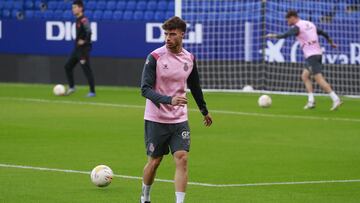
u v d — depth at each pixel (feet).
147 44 227.40
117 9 246.68
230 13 223.92
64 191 94.32
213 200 90.48
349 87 218.79
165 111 81.46
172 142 82.12
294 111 179.63
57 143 132.05
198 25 226.99
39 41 239.50
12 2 259.80
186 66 82.48
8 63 243.19
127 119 163.43
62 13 250.98
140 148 127.54
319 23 221.25
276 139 138.92
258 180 102.78
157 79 82.23
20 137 138.00
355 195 93.71
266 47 220.64
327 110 182.29
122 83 231.30
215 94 217.97
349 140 138.41
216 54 225.56
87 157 118.73
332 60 219.00
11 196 91.25
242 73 223.10
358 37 219.41
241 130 149.59
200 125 156.15
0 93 212.64
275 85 221.05
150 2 242.78
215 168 111.14
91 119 162.81
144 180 83.66
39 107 182.80
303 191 95.96
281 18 221.46
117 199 90.17
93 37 232.94
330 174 107.24
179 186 80.38
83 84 237.04
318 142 135.85
